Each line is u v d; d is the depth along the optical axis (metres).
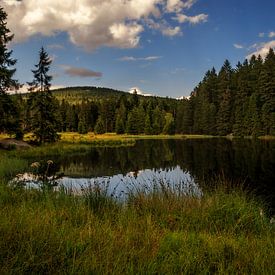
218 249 4.64
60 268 3.52
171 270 3.73
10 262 3.42
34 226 4.59
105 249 4.08
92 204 7.71
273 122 70.69
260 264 4.08
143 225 5.96
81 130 101.38
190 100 99.50
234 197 8.25
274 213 10.20
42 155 34.69
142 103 113.62
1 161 20.84
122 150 43.00
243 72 89.94
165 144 55.16
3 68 33.59
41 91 44.28
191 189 8.95
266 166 23.64
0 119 34.19
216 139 70.62
